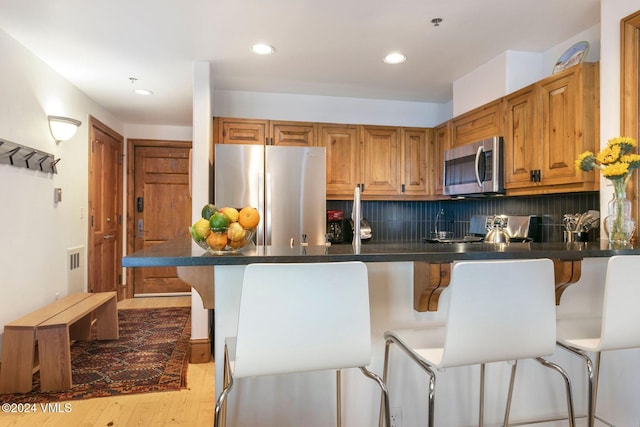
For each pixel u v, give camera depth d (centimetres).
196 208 305
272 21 241
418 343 140
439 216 435
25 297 276
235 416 155
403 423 169
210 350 311
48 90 308
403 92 388
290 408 159
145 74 330
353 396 165
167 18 236
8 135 255
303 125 369
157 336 358
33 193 286
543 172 249
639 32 196
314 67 319
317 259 128
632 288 133
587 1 220
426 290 156
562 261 158
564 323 167
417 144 397
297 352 111
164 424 207
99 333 344
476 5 224
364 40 269
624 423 190
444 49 284
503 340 120
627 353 191
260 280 107
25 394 239
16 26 245
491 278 117
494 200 356
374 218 420
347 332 114
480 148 296
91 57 294
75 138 359
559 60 260
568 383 142
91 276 395
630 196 197
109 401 232
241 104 383
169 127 522
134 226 515
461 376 174
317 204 333
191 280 150
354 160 381
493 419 177
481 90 318
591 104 222
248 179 321
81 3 218
